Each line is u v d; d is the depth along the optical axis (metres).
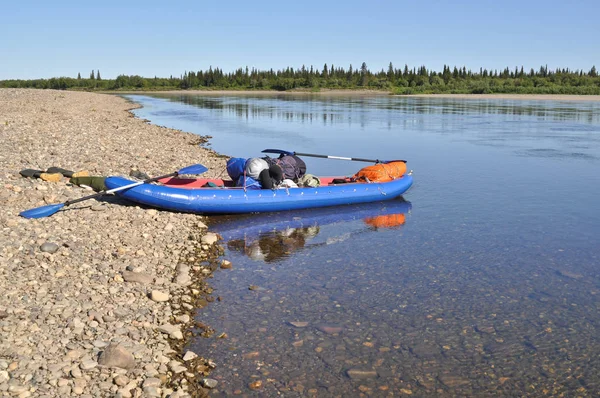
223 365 5.33
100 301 6.23
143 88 125.06
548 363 5.52
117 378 4.69
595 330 6.21
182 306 6.51
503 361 5.54
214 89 123.12
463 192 13.50
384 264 8.29
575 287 7.44
